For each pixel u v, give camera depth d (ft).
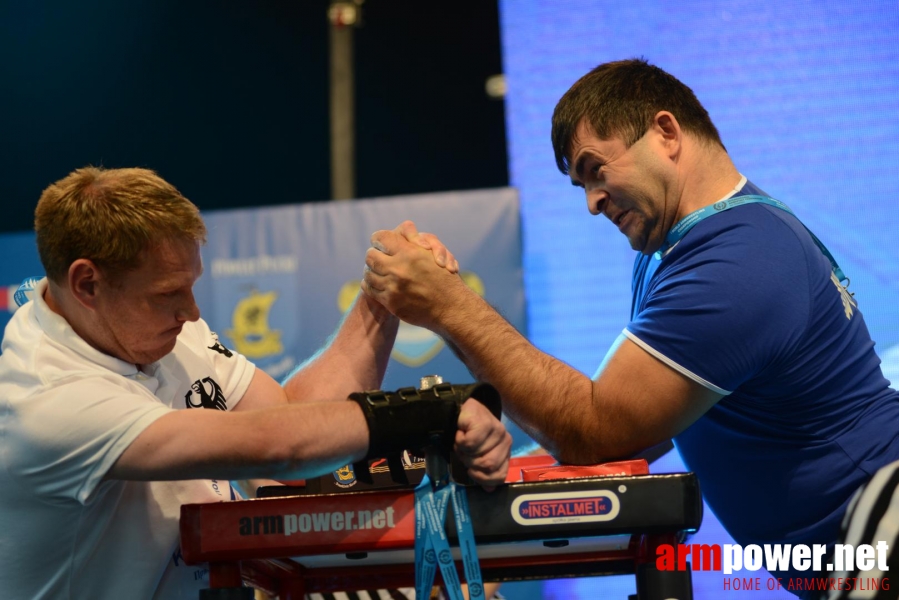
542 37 15.58
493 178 22.86
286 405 4.73
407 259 6.07
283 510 4.46
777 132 14.56
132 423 4.70
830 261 6.29
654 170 6.01
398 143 22.97
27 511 4.98
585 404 5.54
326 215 13.44
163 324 5.28
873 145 14.30
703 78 14.92
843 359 5.72
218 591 4.45
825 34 14.62
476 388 4.58
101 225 5.06
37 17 21.50
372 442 4.50
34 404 4.85
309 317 13.26
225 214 13.60
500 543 4.60
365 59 22.76
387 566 5.81
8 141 22.00
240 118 22.62
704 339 5.43
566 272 14.79
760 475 5.82
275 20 22.11
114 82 22.20
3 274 13.55
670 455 13.07
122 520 5.22
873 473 5.51
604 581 12.95
